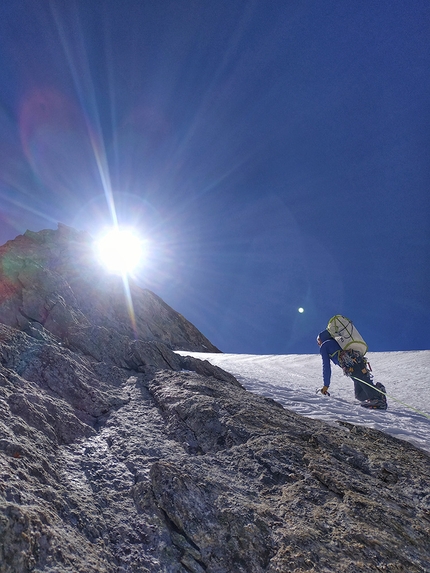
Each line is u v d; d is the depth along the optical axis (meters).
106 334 7.58
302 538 2.73
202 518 2.87
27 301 7.54
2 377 4.35
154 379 6.32
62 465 3.36
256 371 15.77
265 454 3.94
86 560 2.28
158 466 3.28
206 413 4.73
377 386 8.74
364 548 2.72
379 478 3.97
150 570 2.43
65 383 5.12
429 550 2.87
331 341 8.73
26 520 2.22
